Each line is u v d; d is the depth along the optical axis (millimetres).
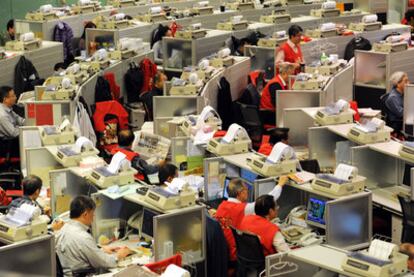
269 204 7195
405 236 7695
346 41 14781
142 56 13461
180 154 8984
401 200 7707
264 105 11852
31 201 7727
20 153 9492
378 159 8609
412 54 13211
